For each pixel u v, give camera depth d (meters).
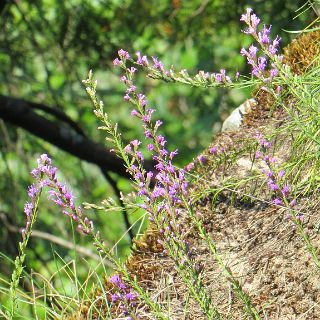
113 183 10.62
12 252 9.84
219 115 11.11
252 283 4.52
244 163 5.06
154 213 3.83
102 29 10.84
